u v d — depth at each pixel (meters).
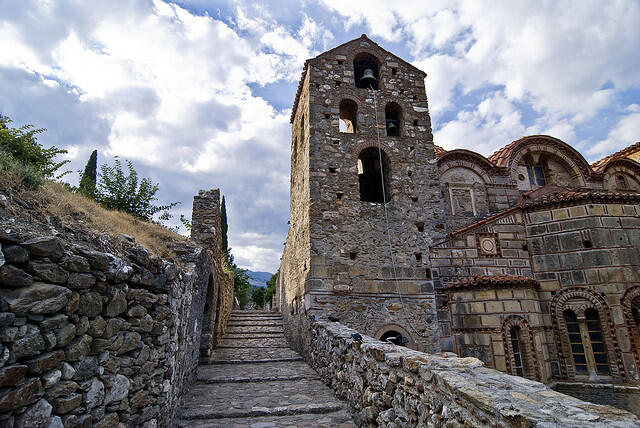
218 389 8.98
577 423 2.64
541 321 12.20
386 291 12.39
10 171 4.47
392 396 5.35
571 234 12.80
